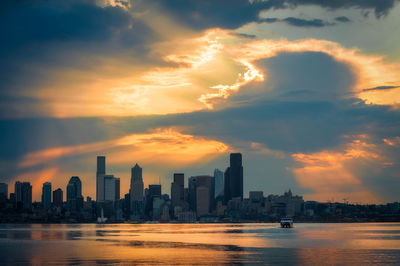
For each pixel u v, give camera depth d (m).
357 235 195.62
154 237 190.00
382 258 86.75
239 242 141.88
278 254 96.81
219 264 78.88
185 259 87.50
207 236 194.38
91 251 109.06
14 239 178.12
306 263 79.19
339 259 85.31
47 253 104.44
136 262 83.12
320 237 175.62
